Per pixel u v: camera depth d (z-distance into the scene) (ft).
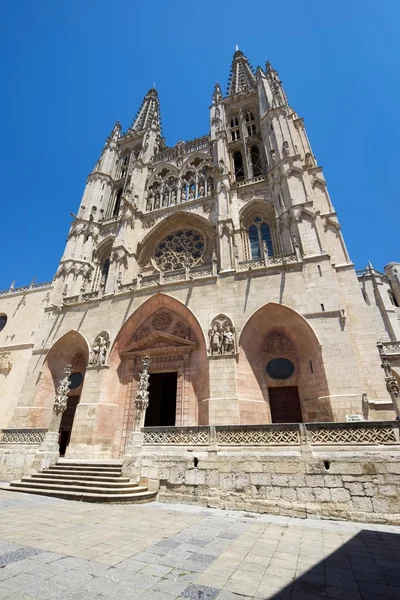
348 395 57.77
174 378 102.32
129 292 88.28
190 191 129.49
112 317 87.15
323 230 86.48
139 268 113.70
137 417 52.85
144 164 144.15
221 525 30.99
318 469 39.29
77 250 119.75
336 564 20.58
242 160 133.49
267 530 29.63
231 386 64.44
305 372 66.95
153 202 133.90
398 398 45.11
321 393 61.21
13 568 17.71
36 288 122.11
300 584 17.26
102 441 70.44
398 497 35.60
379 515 35.04
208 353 70.23
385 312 108.78
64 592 15.14
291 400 67.97
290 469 40.24
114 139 174.60
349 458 38.99
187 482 43.60
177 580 17.31
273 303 71.31
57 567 18.29
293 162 99.35
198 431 47.67
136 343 81.71
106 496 41.78
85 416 72.84
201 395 69.41
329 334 64.59
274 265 76.54
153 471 46.26
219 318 74.02
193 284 81.97
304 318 67.56
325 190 98.17
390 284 129.49
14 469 57.47
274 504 38.55
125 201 119.34
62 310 98.68
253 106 147.74
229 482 41.70
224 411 62.08
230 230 94.89
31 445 60.54
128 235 113.39
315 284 71.15
